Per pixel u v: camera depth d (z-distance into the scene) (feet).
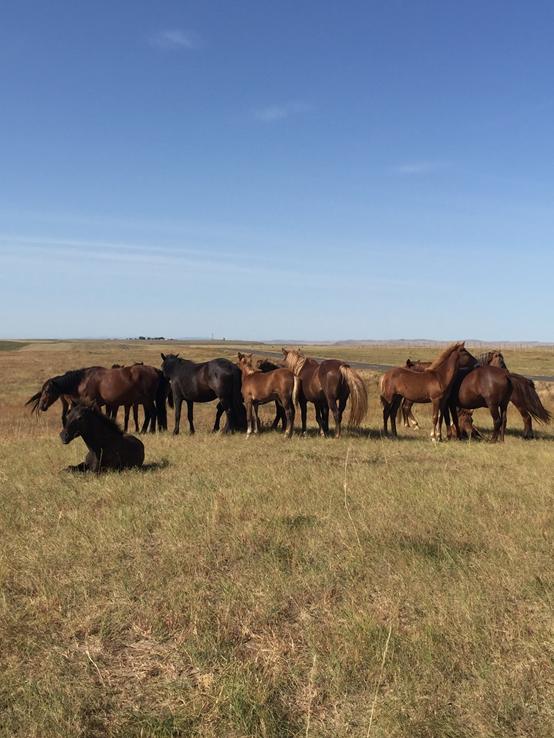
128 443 35.68
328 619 15.81
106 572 19.25
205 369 52.80
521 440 51.49
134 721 11.85
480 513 25.11
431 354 263.29
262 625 15.61
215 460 38.50
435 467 36.14
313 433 54.85
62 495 28.96
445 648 13.93
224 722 11.71
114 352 260.83
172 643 14.96
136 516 24.95
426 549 20.48
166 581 18.42
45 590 17.46
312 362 53.62
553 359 219.82
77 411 33.65
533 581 17.63
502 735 11.18
